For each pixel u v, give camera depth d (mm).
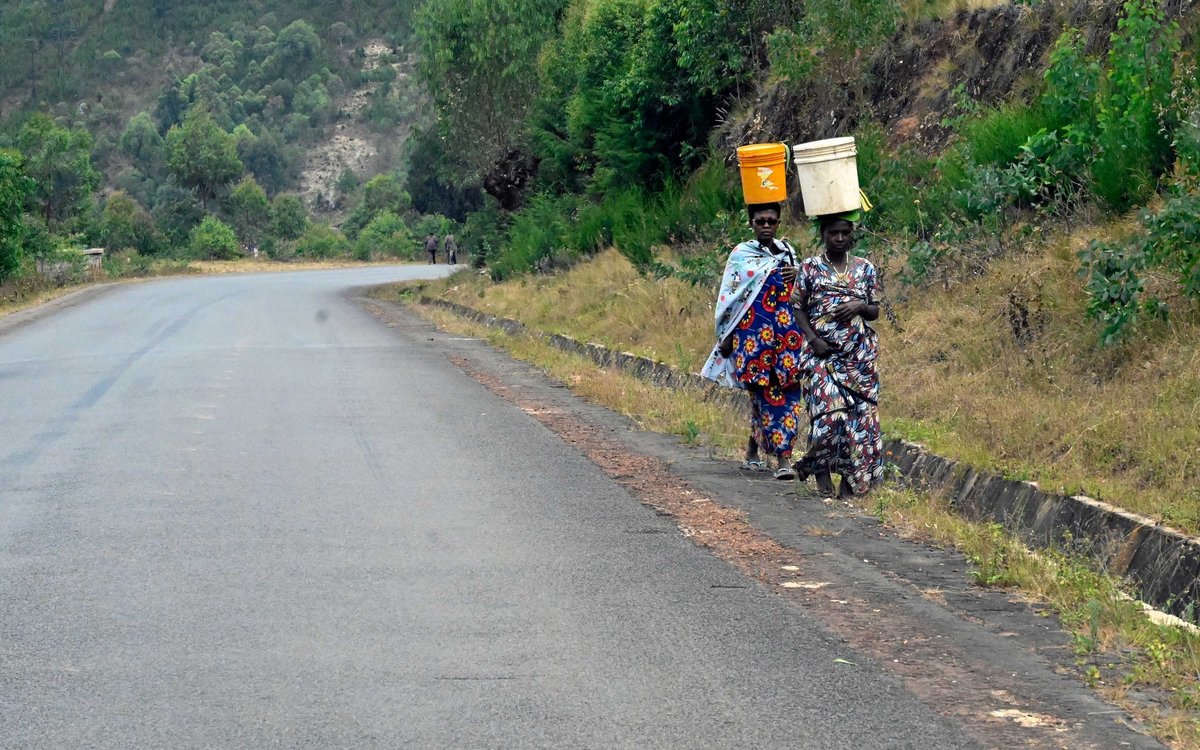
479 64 100000
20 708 12500
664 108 71875
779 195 23984
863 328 21938
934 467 22891
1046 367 26094
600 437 29125
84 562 18094
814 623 15195
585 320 52656
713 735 11734
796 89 56000
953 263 33750
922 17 50750
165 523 20516
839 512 21172
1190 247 24969
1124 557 17328
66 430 30109
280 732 11844
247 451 27125
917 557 18359
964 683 13141
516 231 88688
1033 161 34281
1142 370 24000
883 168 42438
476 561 18141
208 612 15672
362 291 106875
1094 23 40094
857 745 11492
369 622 15266
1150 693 12867
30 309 86250
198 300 91188
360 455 26672
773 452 24047
